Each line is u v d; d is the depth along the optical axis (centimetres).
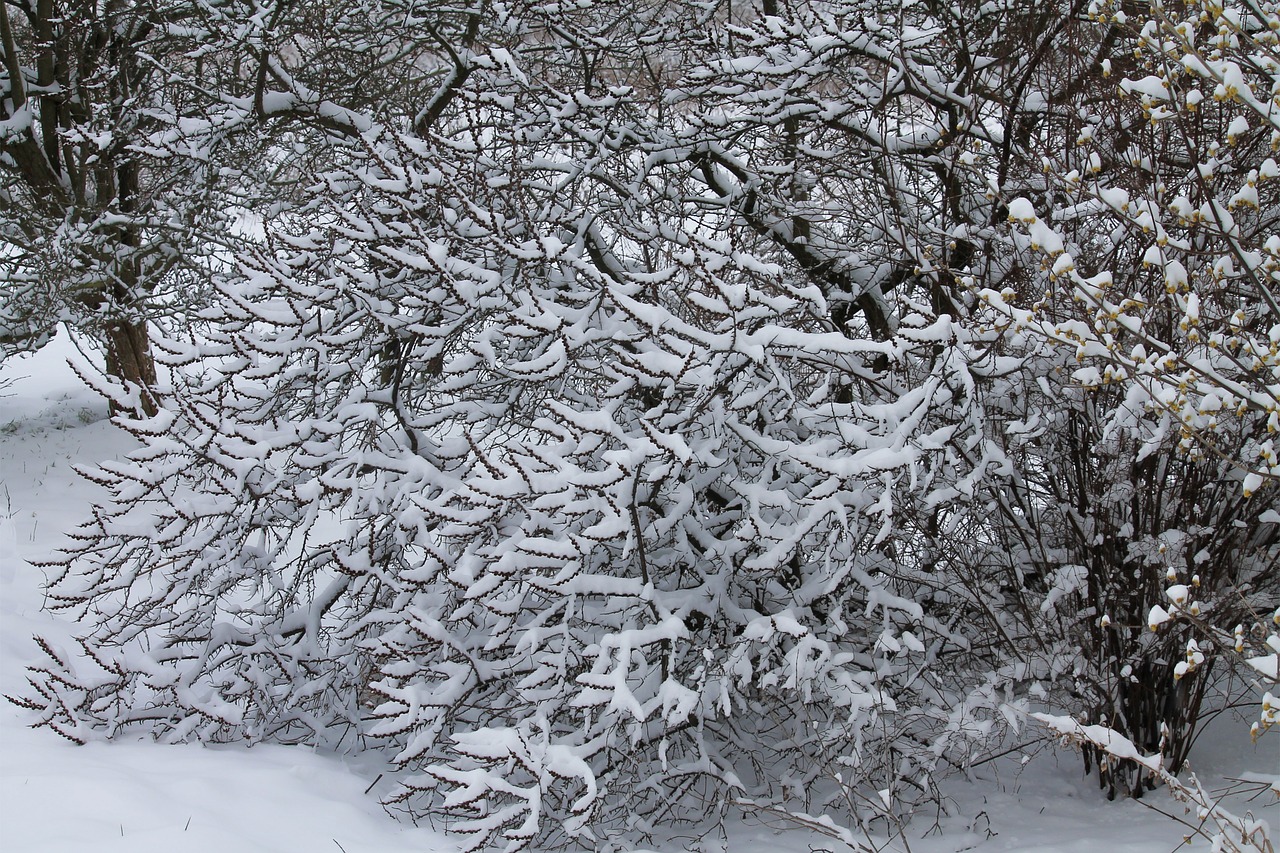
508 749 374
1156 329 395
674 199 624
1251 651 311
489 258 517
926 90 521
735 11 799
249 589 661
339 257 506
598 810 407
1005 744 518
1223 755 471
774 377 438
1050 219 428
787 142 633
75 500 1057
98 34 1098
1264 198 397
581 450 403
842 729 425
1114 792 453
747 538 421
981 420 425
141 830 359
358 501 489
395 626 507
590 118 601
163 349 495
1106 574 433
